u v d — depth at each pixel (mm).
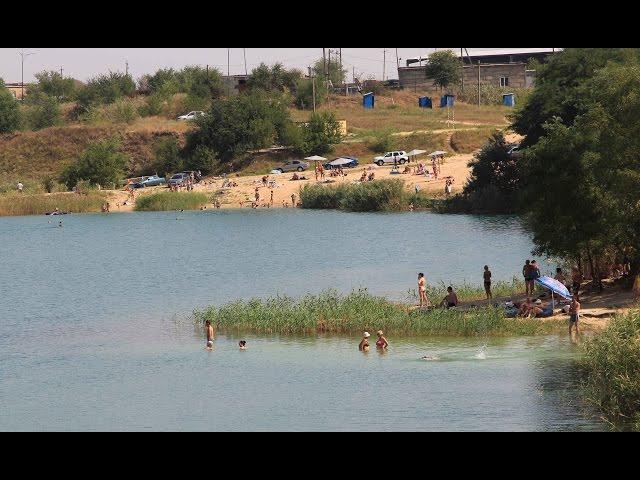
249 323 194500
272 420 135750
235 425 134375
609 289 198625
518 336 174375
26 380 163625
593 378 136250
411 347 171250
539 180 193750
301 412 138125
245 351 175375
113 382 159500
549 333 173750
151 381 159000
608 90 194250
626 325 135375
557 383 143625
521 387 142750
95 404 147625
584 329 170375
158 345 185625
